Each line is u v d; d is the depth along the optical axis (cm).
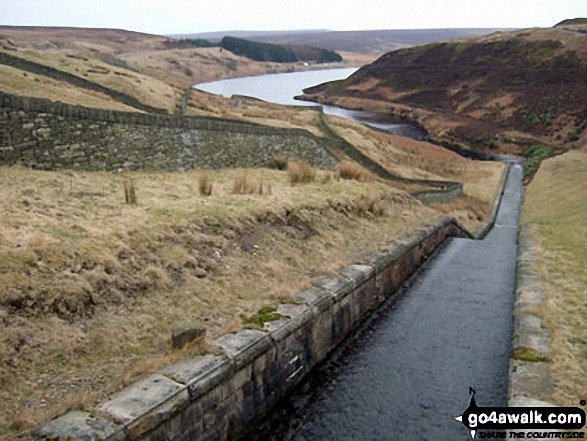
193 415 658
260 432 774
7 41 5891
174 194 1391
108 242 927
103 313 794
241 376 749
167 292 898
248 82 13088
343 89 11069
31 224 938
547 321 969
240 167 2161
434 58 10769
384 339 1086
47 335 708
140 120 1672
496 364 980
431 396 873
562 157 4666
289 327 860
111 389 639
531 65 8569
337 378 927
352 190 1867
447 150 5475
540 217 2753
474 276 1521
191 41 18075
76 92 2597
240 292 983
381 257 1318
